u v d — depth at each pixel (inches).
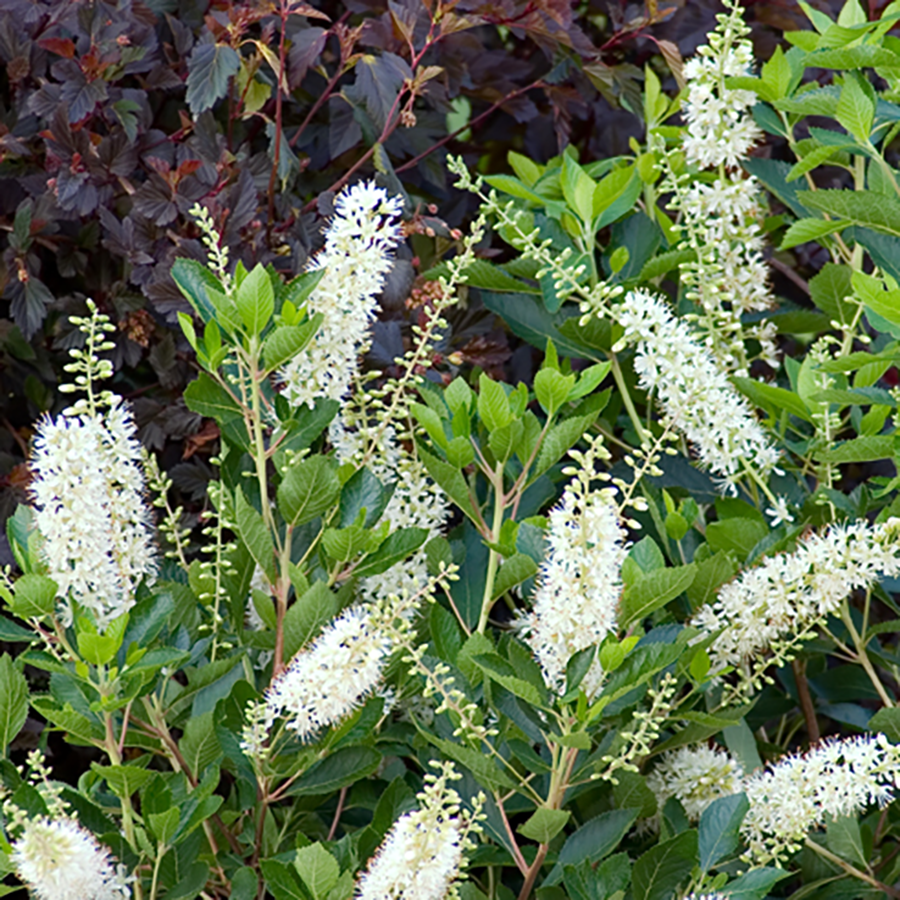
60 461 45.8
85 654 45.4
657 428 53.9
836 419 51.9
